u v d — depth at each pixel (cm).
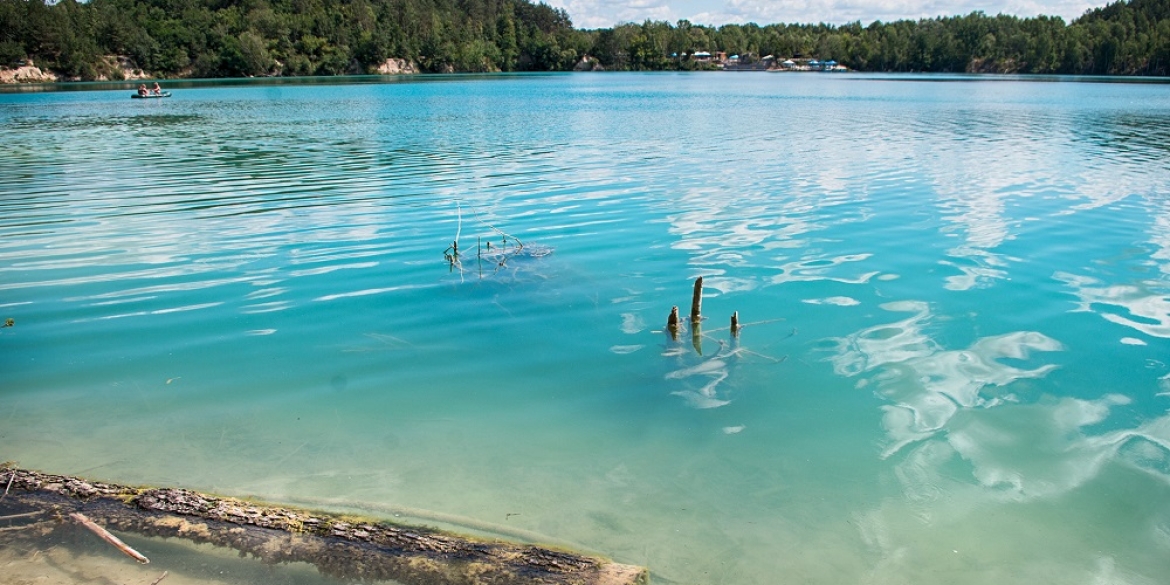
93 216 1463
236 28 12925
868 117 3981
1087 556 486
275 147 2672
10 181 1908
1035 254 1152
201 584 469
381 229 1345
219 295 980
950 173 1958
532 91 7800
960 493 552
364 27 14875
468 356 796
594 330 865
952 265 1096
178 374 745
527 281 1034
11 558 485
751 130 3241
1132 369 743
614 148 2584
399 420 662
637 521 530
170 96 6606
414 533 509
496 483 574
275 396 704
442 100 5969
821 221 1388
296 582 472
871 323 873
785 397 700
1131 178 1877
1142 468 575
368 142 2830
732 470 588
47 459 597
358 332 858
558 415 673
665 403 693
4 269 1088
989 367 754
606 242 1242
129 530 511
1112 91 7225
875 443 620
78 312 912
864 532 514
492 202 1595
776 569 481
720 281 1033
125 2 13362
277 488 565
